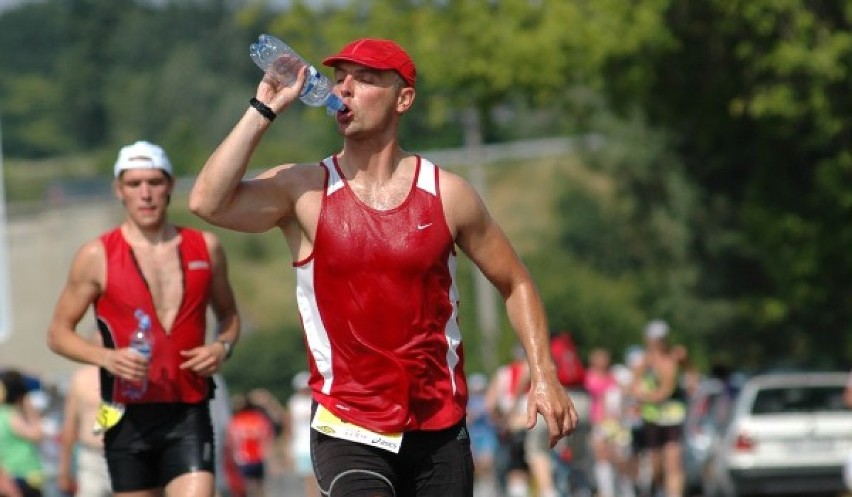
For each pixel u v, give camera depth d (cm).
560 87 5441
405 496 1530
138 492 2042
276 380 16800
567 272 13638
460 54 5491
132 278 2038
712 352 9488
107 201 8119
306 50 6006
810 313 5819
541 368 1524
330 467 1490
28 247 7938
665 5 4941
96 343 2339
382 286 1475
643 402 5112
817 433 5081
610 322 12369
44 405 4375
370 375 1489
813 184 5209
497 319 12175
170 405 2031
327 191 1482
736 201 7881
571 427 1520
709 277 9469
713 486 5431
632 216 10494
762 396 5156
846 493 5262
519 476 4381
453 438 1517
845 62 4769
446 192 1492
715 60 5100
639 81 5178
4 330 3447
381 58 1472
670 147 7819
